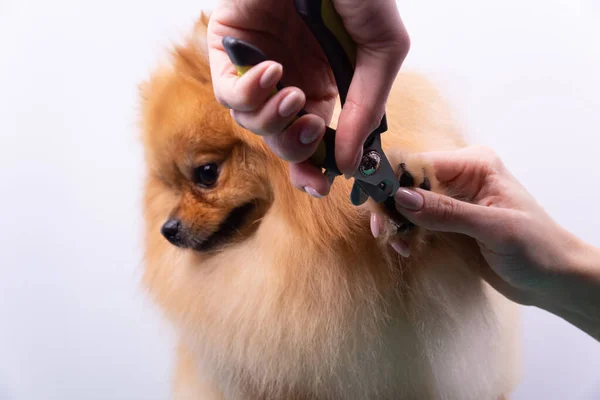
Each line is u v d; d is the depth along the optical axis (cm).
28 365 131
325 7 46
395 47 46
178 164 91
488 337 84
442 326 80
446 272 79
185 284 98
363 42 47
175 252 103
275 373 83
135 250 129
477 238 69
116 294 131
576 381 125
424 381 82
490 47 123
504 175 78
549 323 125
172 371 124
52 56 124
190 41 89
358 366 79
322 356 79
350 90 48
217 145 87
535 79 123
